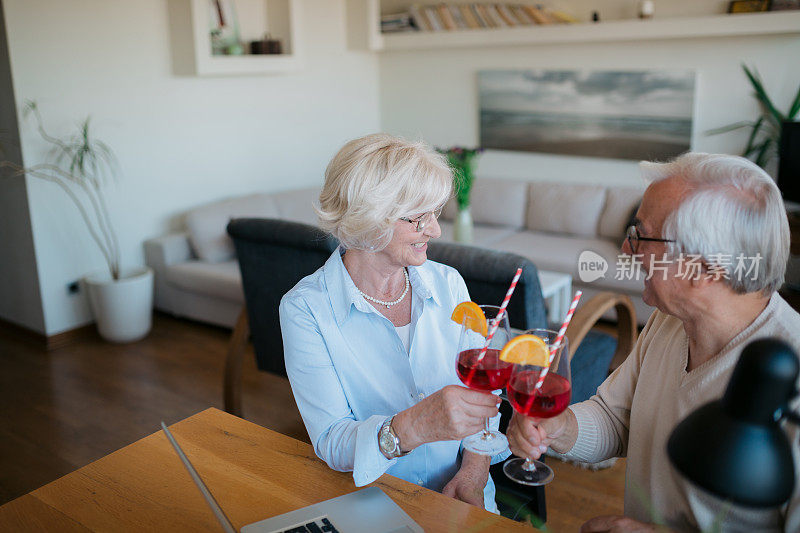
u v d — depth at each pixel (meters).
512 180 5.12
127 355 4.01
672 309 1.11
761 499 0.71
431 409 1.19
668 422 1.17
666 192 1.05
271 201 4.82
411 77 5.75
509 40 4.96
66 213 4.13
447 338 1.53
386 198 1.31
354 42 5.59
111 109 4.26
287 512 1.19
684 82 4.45
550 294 3.43
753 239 0.99
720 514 1.05
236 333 3.18
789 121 3.97
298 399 1.43
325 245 2.63
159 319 4.57
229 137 4.94
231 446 1.43
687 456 0.75
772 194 1.00
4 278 4.34
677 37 4.41
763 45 4.18
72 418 3.27
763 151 4.22
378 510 1.19
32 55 3.87
